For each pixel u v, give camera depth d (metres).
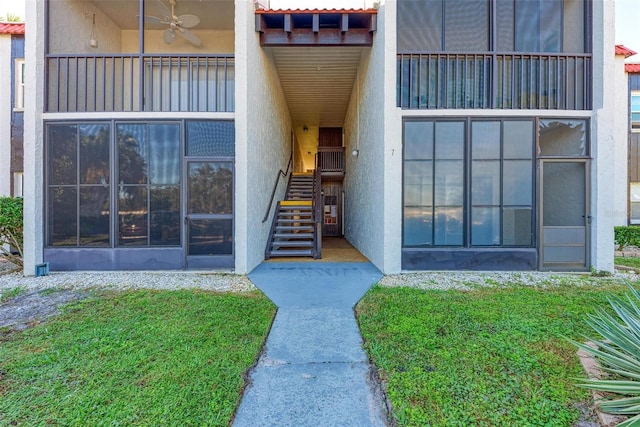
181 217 5.77
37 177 5.61
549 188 5.80
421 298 4.27
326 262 6.78
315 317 3.74
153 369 2.53
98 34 7.20
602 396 2.15
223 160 5.77
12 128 8.02
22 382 2.35
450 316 3.62
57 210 5.71
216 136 5.81
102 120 5.71
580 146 5.82
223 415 2.04
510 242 5.81
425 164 5.84
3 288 4.75
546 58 5.89
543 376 2.44
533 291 4.60
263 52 6.91
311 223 8.53
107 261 5.73
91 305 3.99
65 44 6.26
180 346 2.92
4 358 2.68
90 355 2.74
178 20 6.83
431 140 5.83
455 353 2.79
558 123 5.84
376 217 6.34
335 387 2.41
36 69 5.59
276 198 8.61
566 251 5.77
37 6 5.61
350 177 10.34
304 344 3.09
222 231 5.81
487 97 5.89
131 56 5.84
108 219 5.74
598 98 5.73
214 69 6.08
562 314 3.68
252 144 6.00
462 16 5.94
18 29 7.93
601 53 5.68
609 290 4.67
